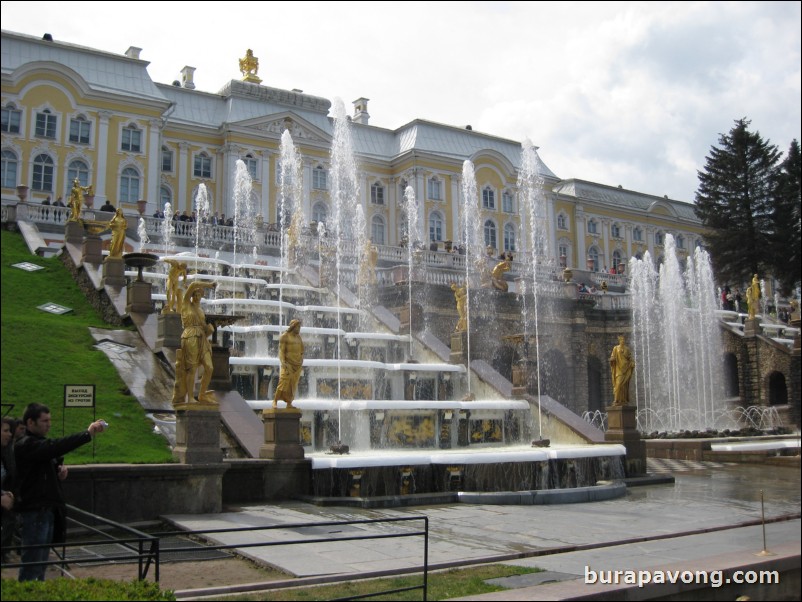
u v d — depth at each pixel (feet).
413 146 215.31
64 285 87.20
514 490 54.80
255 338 81.20
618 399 68.95
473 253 178.19
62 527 25.14
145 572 24.02
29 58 166.81
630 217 273.54
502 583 28.35
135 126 175.83
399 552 33.81
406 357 91.09
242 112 196.03
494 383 79.87
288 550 33.73
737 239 219.20
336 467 49.57
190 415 44.39
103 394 55.88
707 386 134.51
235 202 187.42
